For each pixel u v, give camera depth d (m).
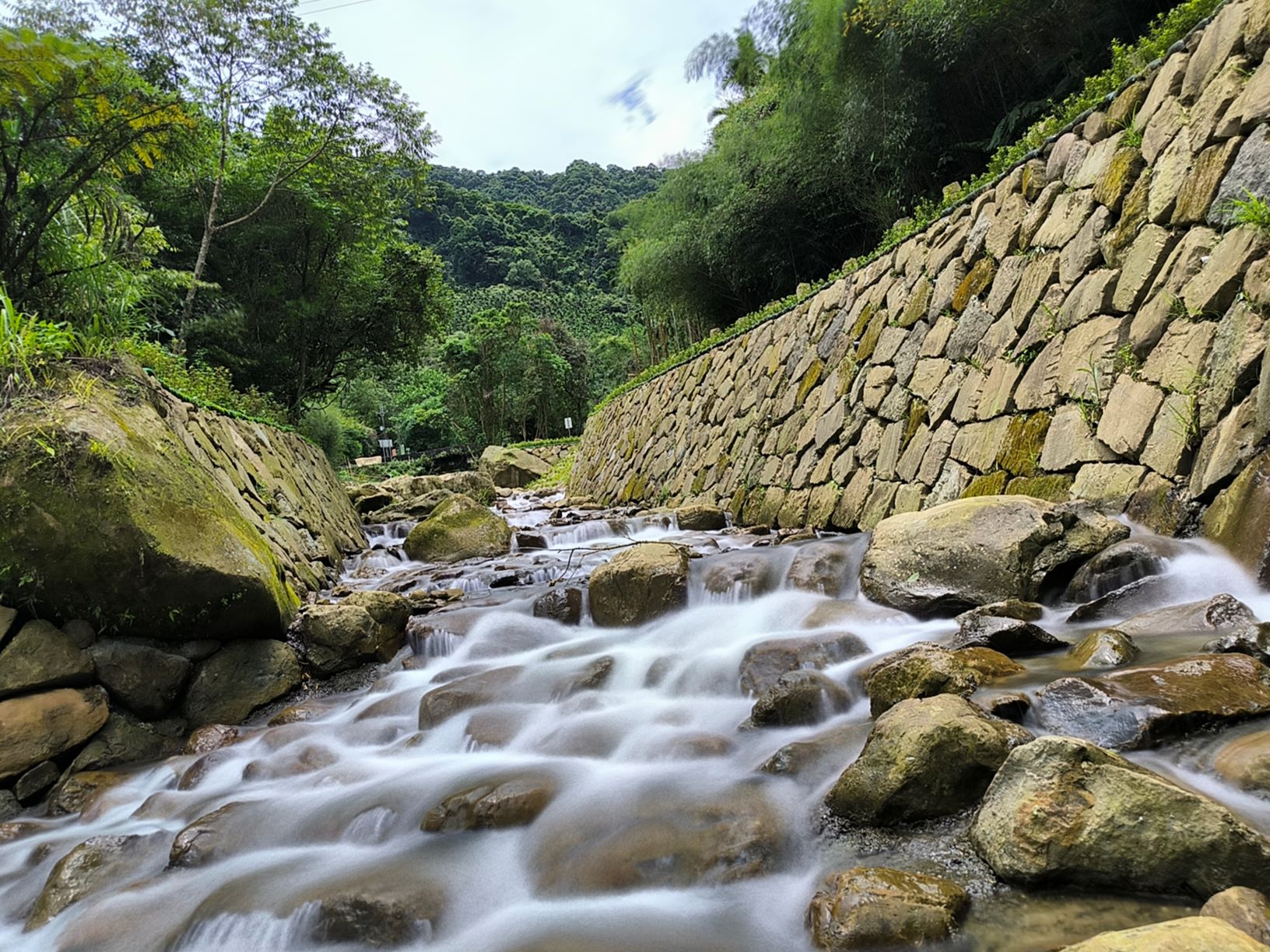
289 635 5.67
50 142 6.17
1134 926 1.62
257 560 5.40
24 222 6.14
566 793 3.02
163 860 3.19
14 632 4.43
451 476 20.12
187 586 4.76
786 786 2.68
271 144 15.25
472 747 3.82
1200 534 3.78
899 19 8.57
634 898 2.28
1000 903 1.82
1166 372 4.28
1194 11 4.96
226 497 5.98
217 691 5.00
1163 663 2.53
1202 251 4.20
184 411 6.84
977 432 5.91
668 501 13.12
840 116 10.37
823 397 8.76
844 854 2.21
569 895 2.37
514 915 2.34
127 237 7.78
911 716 2.36
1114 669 2.66
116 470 4.61
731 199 13.53
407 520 15.41
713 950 1.97
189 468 5.51
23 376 4.82
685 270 16.58
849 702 3.27
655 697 4.06
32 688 4.32
